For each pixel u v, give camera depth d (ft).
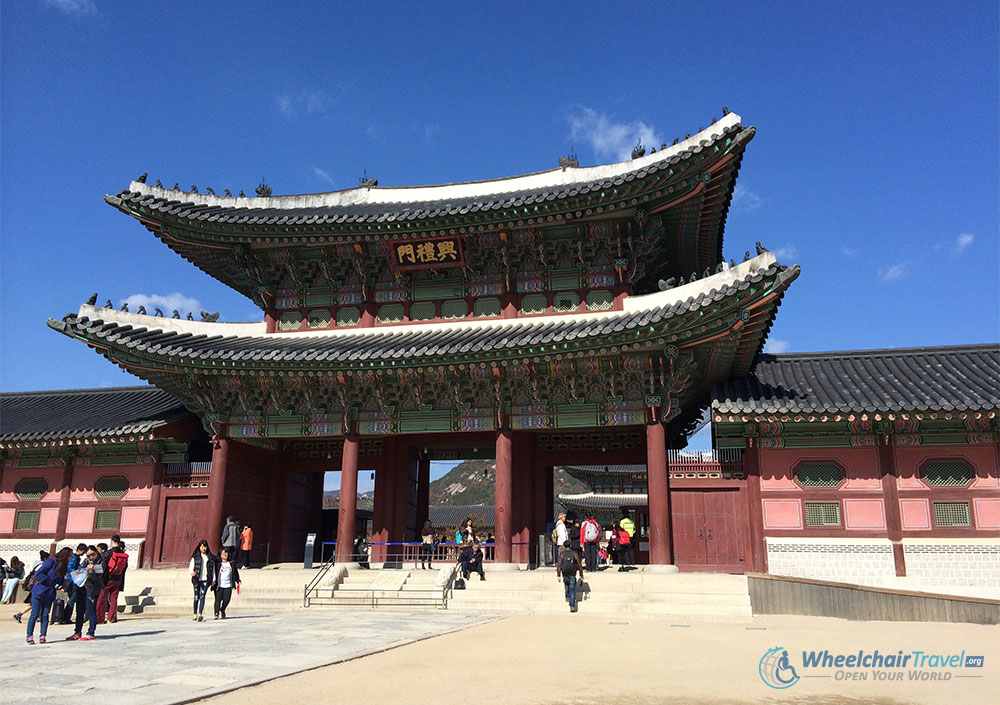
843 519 94.99
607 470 207.10
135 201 110.93
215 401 111.75
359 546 119.14
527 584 86.38
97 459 121.49
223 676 41.11
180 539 114.11
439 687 38.63
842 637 60.39
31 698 35.42
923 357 109.70
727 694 37.78
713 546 97.35
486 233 109.40
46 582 57.06
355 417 110.11
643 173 95.30
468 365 102.12
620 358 98.17
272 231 110.52
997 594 88.74
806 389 100.99
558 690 37.99
